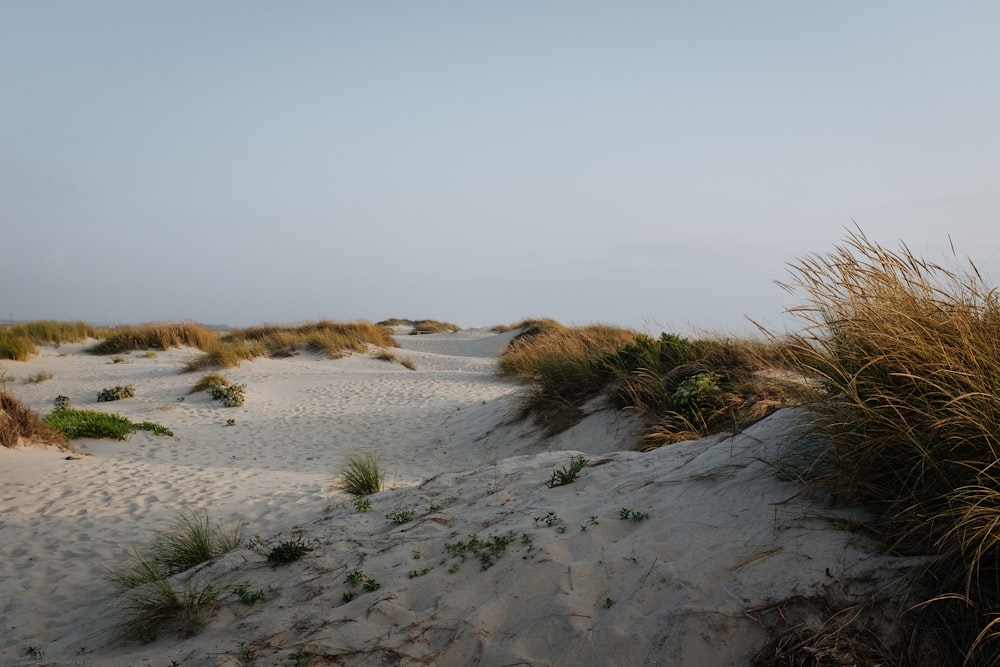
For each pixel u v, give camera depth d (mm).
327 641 3760
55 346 25984
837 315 4059
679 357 10742
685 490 4348
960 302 3799
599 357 11688
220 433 13875
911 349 3588
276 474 10117
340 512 6266
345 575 4496
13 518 7551
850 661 2840
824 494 3777
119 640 4430
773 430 4562
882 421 3590
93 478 9352
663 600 3412
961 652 2809
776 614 3115
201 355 24438
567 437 10461
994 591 2930
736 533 3699
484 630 3617
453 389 18062
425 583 4145
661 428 8930
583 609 3547
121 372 21156
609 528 4188
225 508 7832
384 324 50906
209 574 5059
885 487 3564
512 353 20734
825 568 3262
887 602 3037
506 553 4223
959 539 3051
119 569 5965
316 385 19109
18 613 5164
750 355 9258
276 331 31375
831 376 4027
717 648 3084
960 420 3279
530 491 5426
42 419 12234
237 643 3955
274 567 4930
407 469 10414
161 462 10922
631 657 3197
